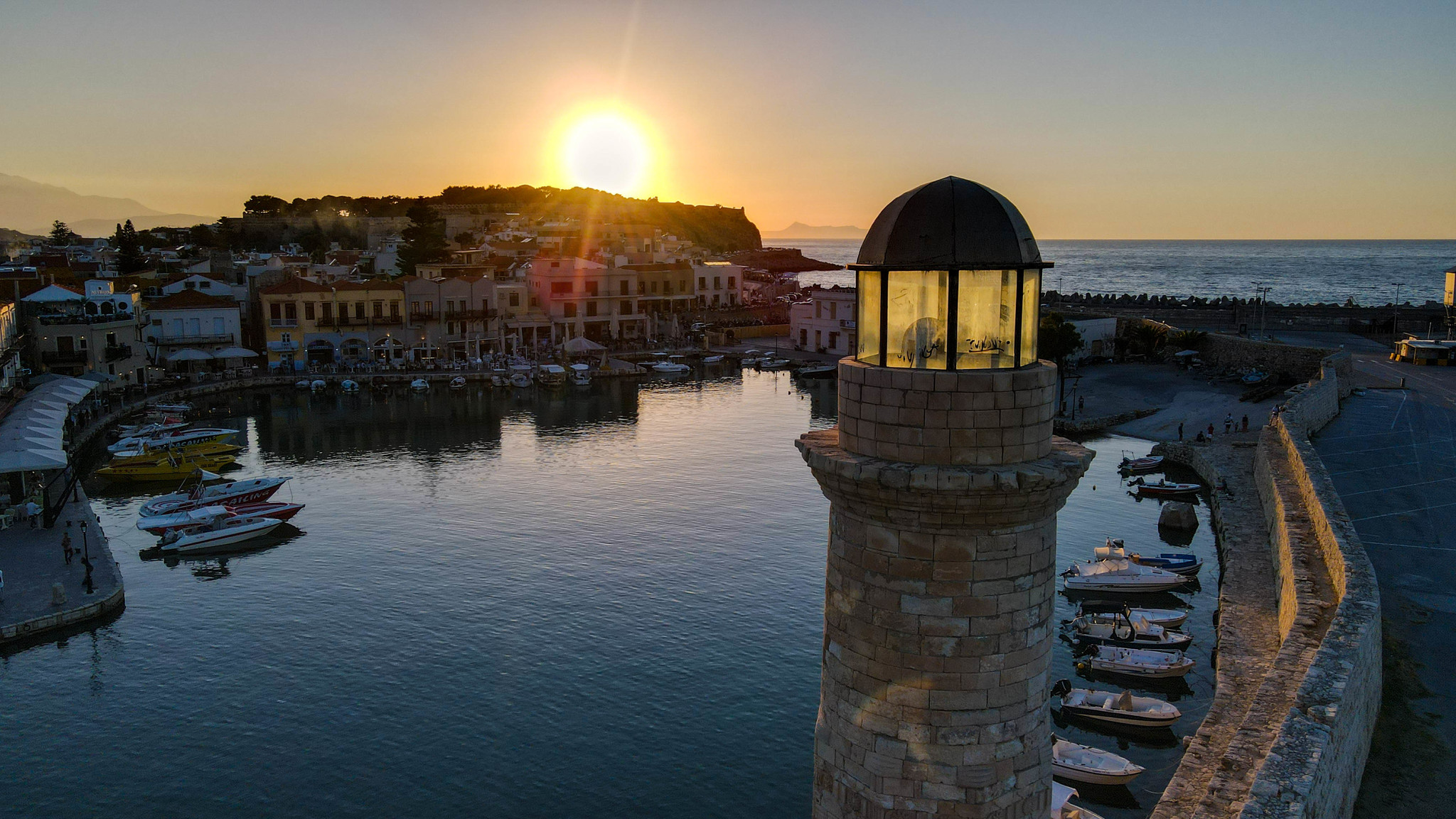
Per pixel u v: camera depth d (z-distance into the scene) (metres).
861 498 8.87
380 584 48.38
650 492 65.44
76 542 51.53
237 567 51.00
